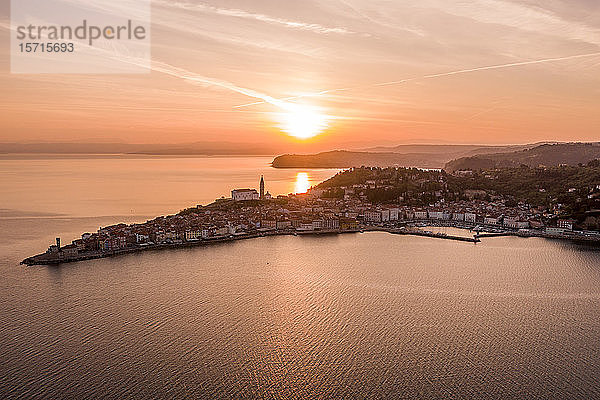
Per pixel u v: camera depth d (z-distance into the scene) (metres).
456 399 194.75
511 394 198.50
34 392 198.25
